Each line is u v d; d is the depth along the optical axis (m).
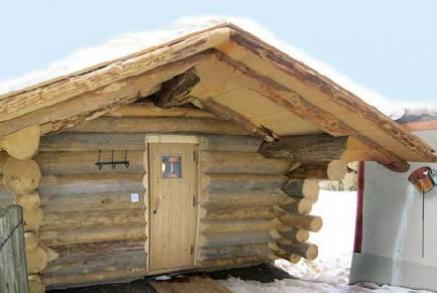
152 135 6.10
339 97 4.38
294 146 6.01
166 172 6.26
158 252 6.20
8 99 3.32
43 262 4.79
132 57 3.58
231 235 6.69
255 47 3.89
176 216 6.33
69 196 5.55
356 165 7.09
